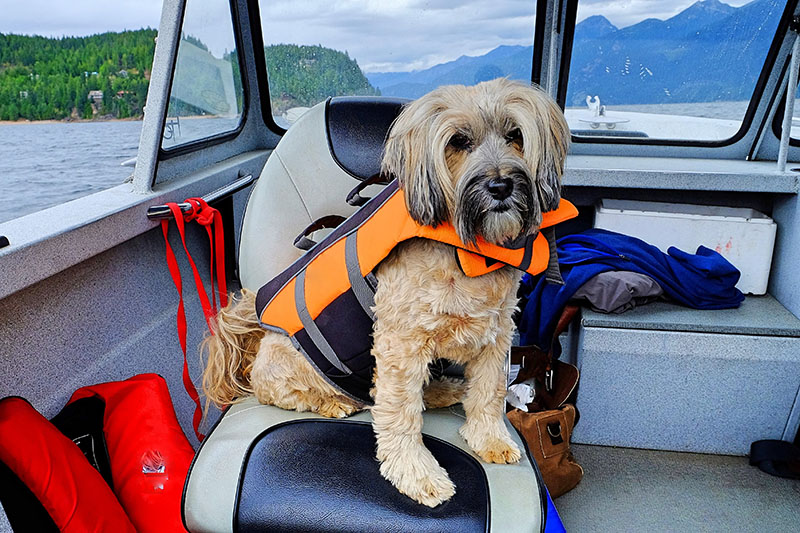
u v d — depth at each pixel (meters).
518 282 0.67
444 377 0.80
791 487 1.06
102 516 0.62
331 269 0.67
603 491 1.06
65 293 0.77
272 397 0.74
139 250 0.94
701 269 1.15
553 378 1.06
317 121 0.88
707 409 1.13
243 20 1.33
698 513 1.00
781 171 1.22
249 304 0.81
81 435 0.73
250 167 1.33
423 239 0.61
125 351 0.88
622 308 1.10
